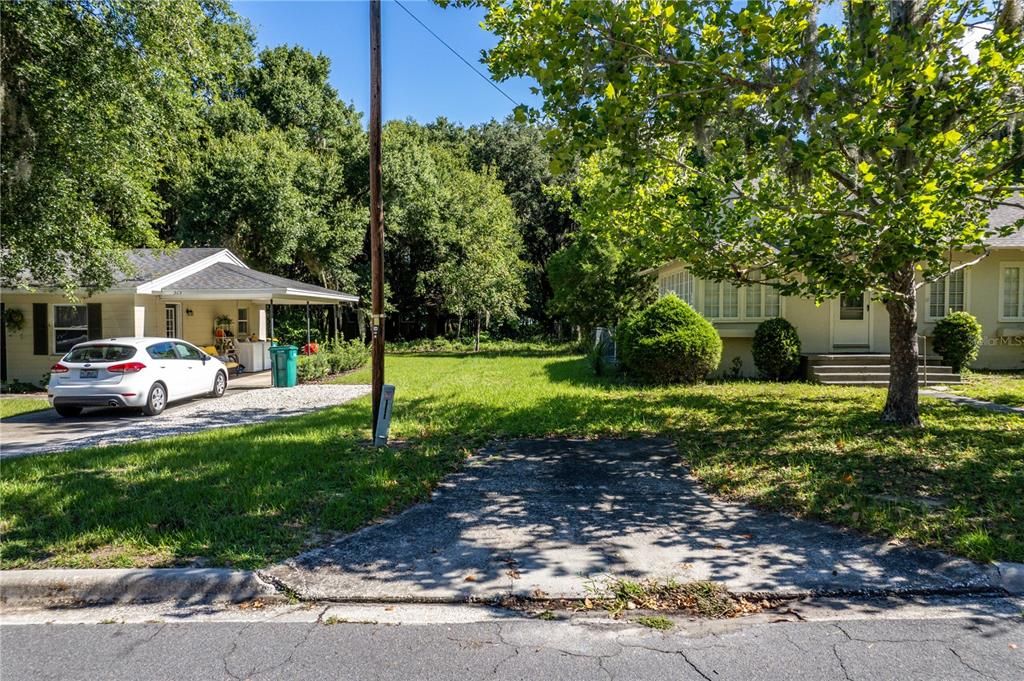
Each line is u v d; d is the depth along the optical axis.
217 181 25.14
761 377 14.23
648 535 4.95
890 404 8.91
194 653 3.37
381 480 6.23
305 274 32.28
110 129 10.73
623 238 9.91
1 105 8.95
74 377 10.86
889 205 6.31
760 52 5.51
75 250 11.27
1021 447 7.31
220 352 19.53
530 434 8.59
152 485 6.22
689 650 3.37
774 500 5.71
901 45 5.29
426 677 3.12
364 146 31.19
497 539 4.88
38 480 6.51
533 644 3.45
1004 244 14.27
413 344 34.72
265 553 4.56
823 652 3.32
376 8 7.79
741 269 9.59
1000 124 7.00
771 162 6.27
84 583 4.12
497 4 8.00
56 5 9.55
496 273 31.05
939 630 3.55
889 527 4.92
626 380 14.42
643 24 5.73
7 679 3.13
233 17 13.24
